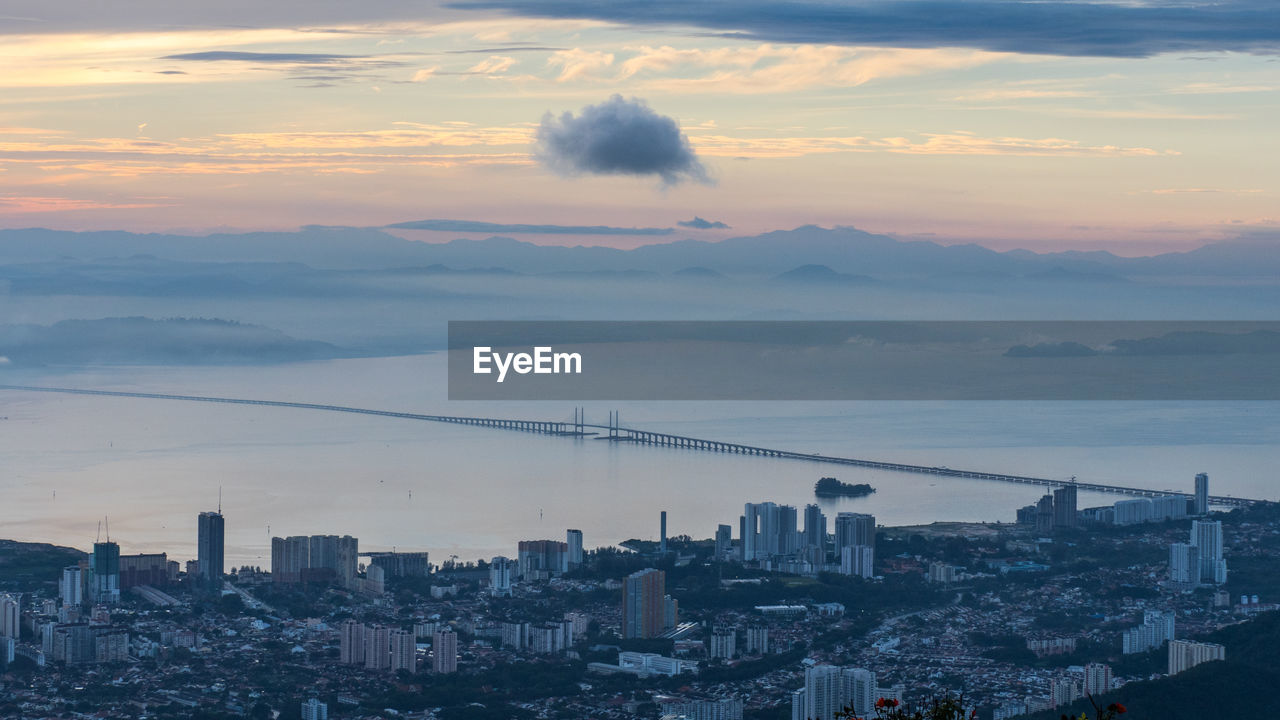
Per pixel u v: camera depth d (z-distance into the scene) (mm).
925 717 44062
